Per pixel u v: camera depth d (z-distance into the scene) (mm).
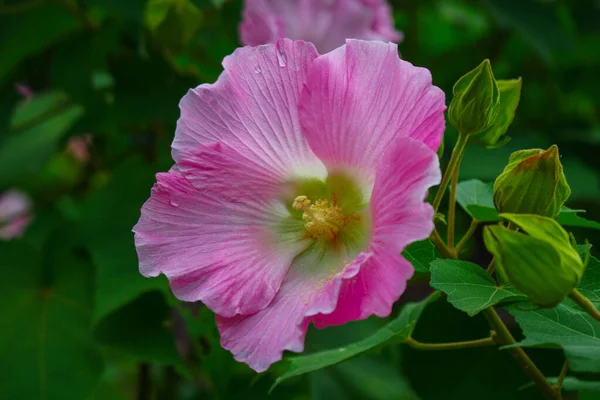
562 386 591
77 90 811
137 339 733
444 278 571
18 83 825
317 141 583
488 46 925
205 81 771
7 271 763
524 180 569
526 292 552
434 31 1080
